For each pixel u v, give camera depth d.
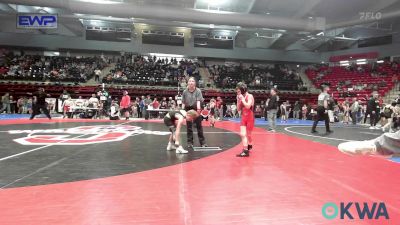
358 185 3.94
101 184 3.91
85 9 21.36
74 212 2.89
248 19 23.75
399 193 3.60
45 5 20.66
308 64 38.16
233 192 3.59
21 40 31.08
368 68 33.03
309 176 4.43
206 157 5.99
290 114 28.12
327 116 11.53
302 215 2.88
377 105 16.48
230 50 34.94
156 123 15.52
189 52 33.94
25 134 9.57
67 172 4.57
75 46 31.94
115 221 2.68
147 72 30.36
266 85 31.72
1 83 25.55
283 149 7.20
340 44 36.19
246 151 6.12
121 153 6.35
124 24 30.56
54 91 25.66
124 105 19.06
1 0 19.75
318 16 27.47
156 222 2.67
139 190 3.65
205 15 23.12
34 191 3.58
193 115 6.94
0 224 2.59
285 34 30.02
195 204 3.15
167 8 22.52
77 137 9.03
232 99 29.05
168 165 5.17
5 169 4.73
